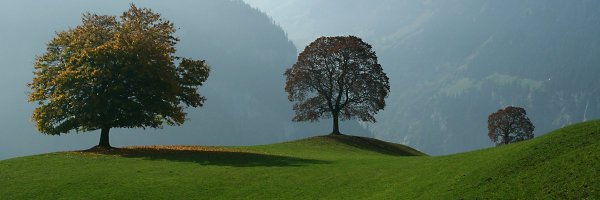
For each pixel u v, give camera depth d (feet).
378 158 167.43
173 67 191.83
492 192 95.25
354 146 254.27
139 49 178.19
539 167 99.30
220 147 215.92
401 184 117.70
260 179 130.72
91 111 173.37
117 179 129.29
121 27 197.47
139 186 123.03
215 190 120.88
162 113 186.09
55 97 173.88
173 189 121.08
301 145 241.35
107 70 172.04
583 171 90.63
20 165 146.30
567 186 87.86
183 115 193.57
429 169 127.75
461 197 97.19
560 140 110.32
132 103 179.52
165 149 186.39
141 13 202.39
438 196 101.19
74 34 189.88
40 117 182.50
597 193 82.69
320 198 113.19
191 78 197.47
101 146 188.14
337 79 293.84
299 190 120.16
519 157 107.76
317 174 135.54
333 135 278.26
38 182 125.70
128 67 174.60
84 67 175.22
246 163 153.99
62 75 174.60
